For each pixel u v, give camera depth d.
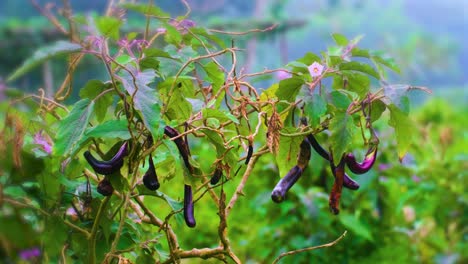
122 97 2.78
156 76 2.87
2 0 31.16
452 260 6.42
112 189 2.91
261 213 5.69
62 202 3.11
